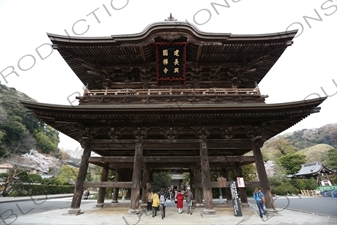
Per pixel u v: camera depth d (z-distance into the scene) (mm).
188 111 12305
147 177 18281
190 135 14852
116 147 13820
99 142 13766
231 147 13578
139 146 13352
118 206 17797
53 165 61438
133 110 12164
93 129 13859
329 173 52688
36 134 67000
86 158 13297
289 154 66938
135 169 12695
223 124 13617
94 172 46688
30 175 44281
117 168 19906
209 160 13164
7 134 55031
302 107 11922
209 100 14016
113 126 13773
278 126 14555
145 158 13102
